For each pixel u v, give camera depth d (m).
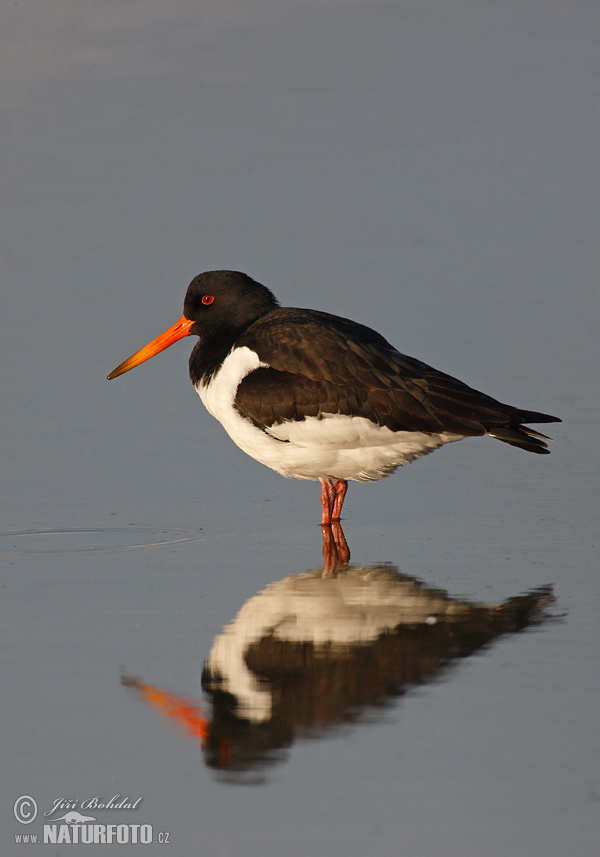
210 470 15.13
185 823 7.44
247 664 9.46
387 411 12.77
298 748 8.16
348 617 10.38
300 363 13.02
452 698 8.73
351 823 7.34
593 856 6.94
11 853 7.54
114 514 13.55
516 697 8.70
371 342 13.28
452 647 9.65
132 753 8.24
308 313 13.73
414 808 7.42
